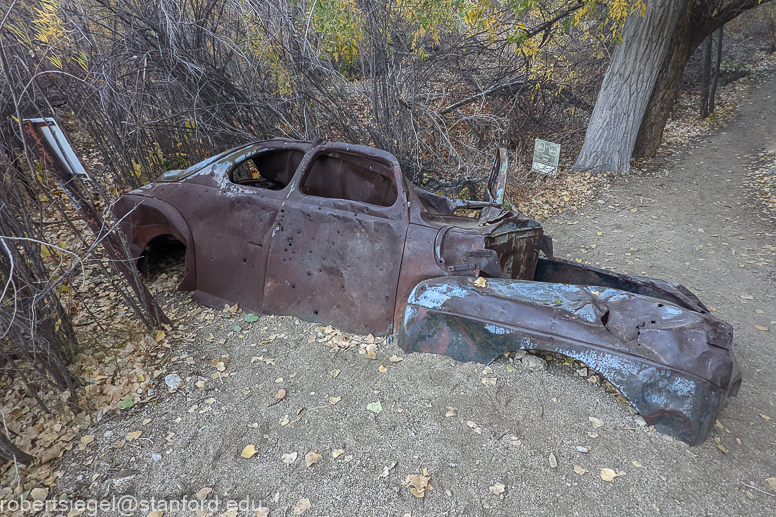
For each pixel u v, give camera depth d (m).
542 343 2.71
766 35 21.36
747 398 3.11
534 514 2.10
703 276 5.35
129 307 3.92
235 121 6.08
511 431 2.55
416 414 2.67
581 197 8.46
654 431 2.57
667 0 8.52
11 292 2.64
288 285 3.62
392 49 6.96
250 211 3.72
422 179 6.97
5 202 2.50
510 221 3.44
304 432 2.59
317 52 5.94
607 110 9.58
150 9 5.32
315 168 3.99
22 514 2.15
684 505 2.17
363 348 3.26
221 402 2.84
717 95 17.73
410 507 2.13
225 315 3.77
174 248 4.93
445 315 2.99
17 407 2.73
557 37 10.68
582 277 4.00
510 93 9.28
